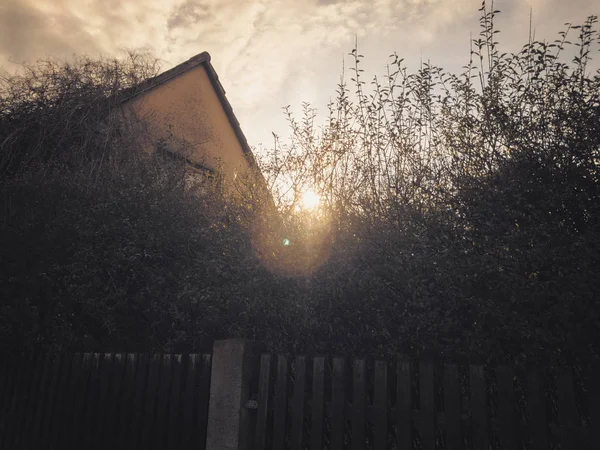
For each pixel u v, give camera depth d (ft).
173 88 37.47
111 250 14.89
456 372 8.95
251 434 11.21
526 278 9.09
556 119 10.76
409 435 9.09
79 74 26.73
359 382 9.89
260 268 12.57
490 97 11.99
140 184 17.46
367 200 13.56
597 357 8.26
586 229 9.41
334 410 10.00
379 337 10.73
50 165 22.94
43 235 16.07
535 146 10.68
